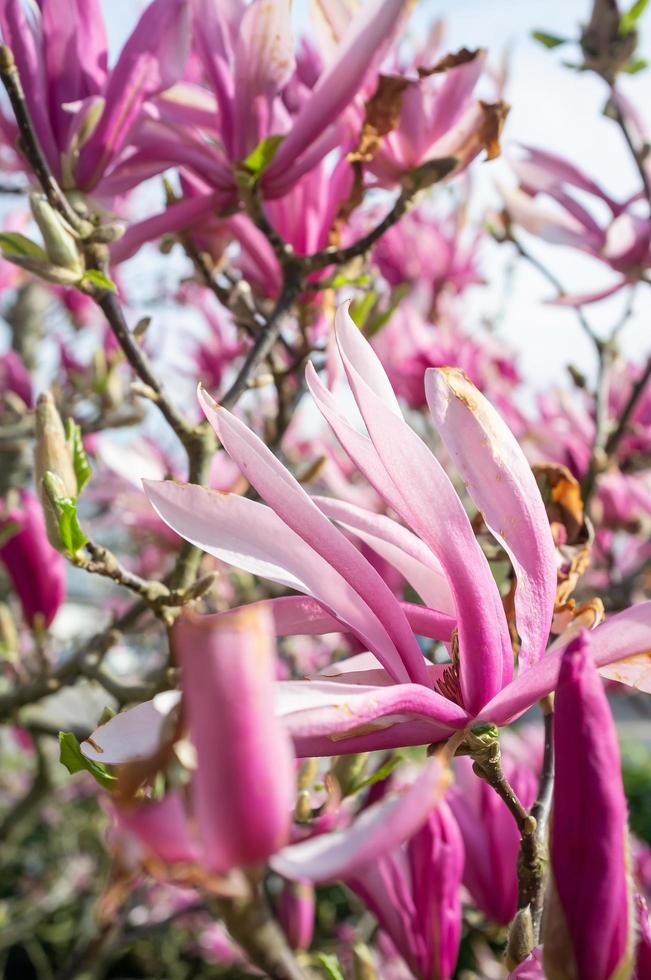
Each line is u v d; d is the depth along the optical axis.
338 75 0.72
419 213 1.48
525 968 0.46
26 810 1.49
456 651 0.50
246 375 0.79
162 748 0.36
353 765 0.65
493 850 0.67
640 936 0.45
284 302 0.80
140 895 1.35
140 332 0.74
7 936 2.13
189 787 0.36
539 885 0.51
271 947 0.37
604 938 0.41
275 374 0.90
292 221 0.82
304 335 0.89
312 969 0.95
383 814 0.37
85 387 1.42
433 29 0.89
